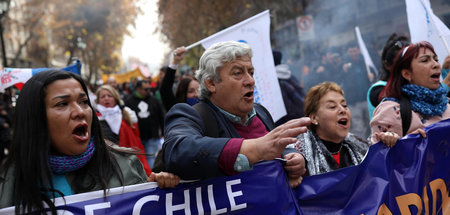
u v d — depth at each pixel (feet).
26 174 5.79
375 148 7.67
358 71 27.14
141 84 24.48
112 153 6.84
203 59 7.26
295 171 7.02
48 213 5.84
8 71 12.37
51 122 5.94
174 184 6.32
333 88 9.24
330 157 8.93
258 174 6.69
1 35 50.47
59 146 6.05
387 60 11.79
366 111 25.64
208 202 6.51
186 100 15.98
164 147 6.31
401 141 7.84
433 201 8.02
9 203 5.88
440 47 12.21
